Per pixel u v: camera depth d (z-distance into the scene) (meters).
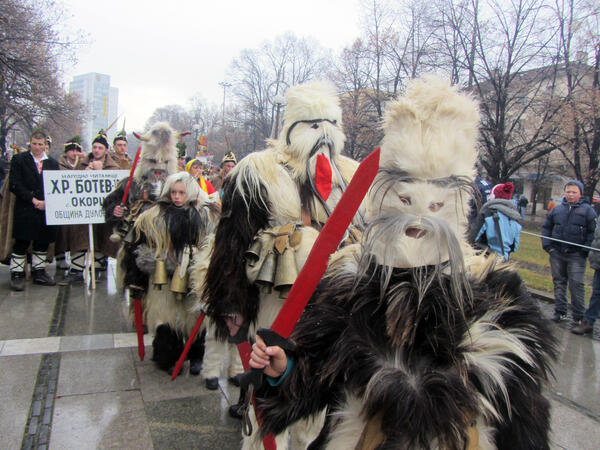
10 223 6.23
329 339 1.34
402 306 1.25
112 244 6.85
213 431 3.12
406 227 1.30
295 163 2.56
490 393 1.26
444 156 1.30
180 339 3.97
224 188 2.54
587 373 4.38
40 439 2.94
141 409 3.36
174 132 4.84
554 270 6.15
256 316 2.51
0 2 15.55
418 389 1.20
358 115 21.52
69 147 7.48
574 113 17.39
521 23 18.41
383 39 21.11
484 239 5.53
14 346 4.36
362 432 1.29
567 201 6.04
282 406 1.38
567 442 3.16
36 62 16.72
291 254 2.33
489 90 20.20
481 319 1.32
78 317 5.28
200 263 3.31
